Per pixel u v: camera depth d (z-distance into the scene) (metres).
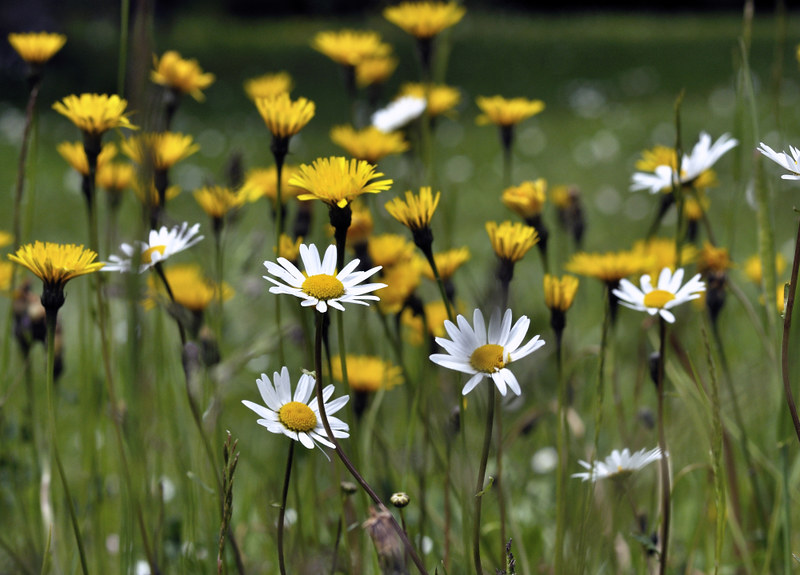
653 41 19.91
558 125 11.12
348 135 2.59
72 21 15.93
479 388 2.49
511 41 20.91
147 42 2.38
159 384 2.53
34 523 2.58
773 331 2.52
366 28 22.47
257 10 28.52
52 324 2.40
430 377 2.56
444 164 9.30
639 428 2.61
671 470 2.55
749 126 9.12
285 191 2.58
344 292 2.36
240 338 3.24
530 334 2.98
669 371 2.54
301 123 2.45
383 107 3.11
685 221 2.62
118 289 2.59
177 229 2.49
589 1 28.53
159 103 2.38
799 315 2.52
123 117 2.46
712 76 14.62
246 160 8.87
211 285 2.57
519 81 15.27
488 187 8.28
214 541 2.54
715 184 2.58
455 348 2.37
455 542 2.60
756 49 17.19
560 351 2.44
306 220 2.60
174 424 2.55
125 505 2.50
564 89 14.28
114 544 2.64
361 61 2.72
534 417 2.66
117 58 15.39
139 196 2.39
